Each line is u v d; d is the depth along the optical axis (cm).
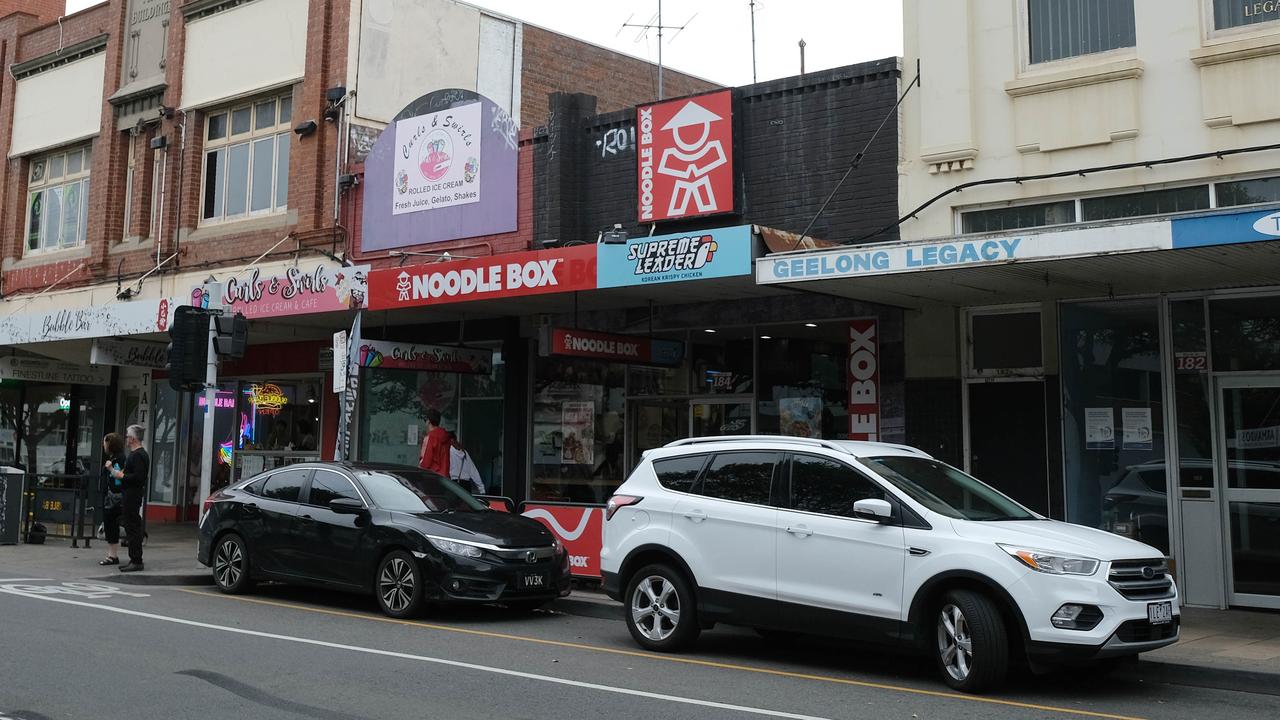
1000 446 1255
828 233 1333
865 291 1172
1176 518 1160
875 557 834
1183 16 1124
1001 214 1225
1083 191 1169
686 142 1436
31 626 1005
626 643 1002
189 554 1644
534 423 1686
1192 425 1161
